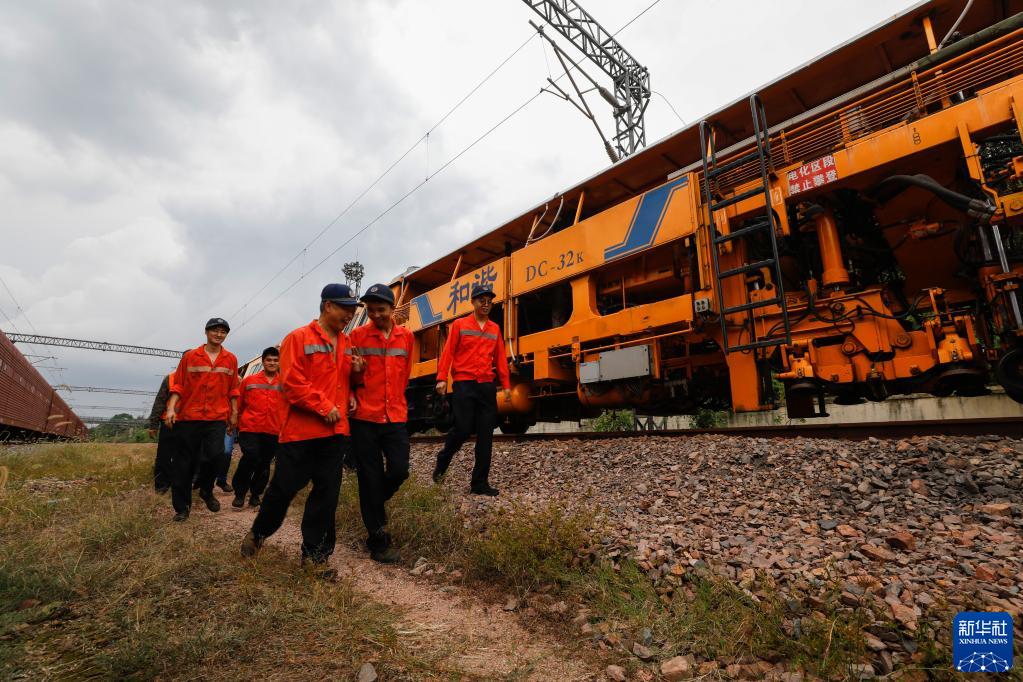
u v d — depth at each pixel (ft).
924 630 6.81
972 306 19.13
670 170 26.43
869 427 18.44
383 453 12.03
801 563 9.07
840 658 6.39
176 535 11.43
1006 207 15.60
